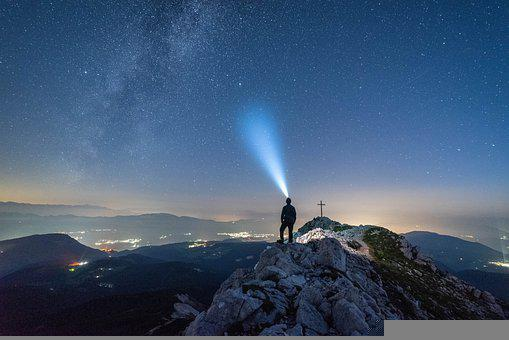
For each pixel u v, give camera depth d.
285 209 23.64
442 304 23.62
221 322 11.52
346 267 21.14
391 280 23.80
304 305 12.05
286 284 14.98
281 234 23.61
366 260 26.61
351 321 10.88
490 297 29.92
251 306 11.91
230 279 21.33
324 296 13.30
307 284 15.56
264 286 14.58
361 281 19.81
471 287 31.23
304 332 10.60
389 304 18.23
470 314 24.22
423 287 26.02
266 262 18.83
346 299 12.48
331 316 11.73
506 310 28.69
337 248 22.11
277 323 11.56
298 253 21.06
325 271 18.09
